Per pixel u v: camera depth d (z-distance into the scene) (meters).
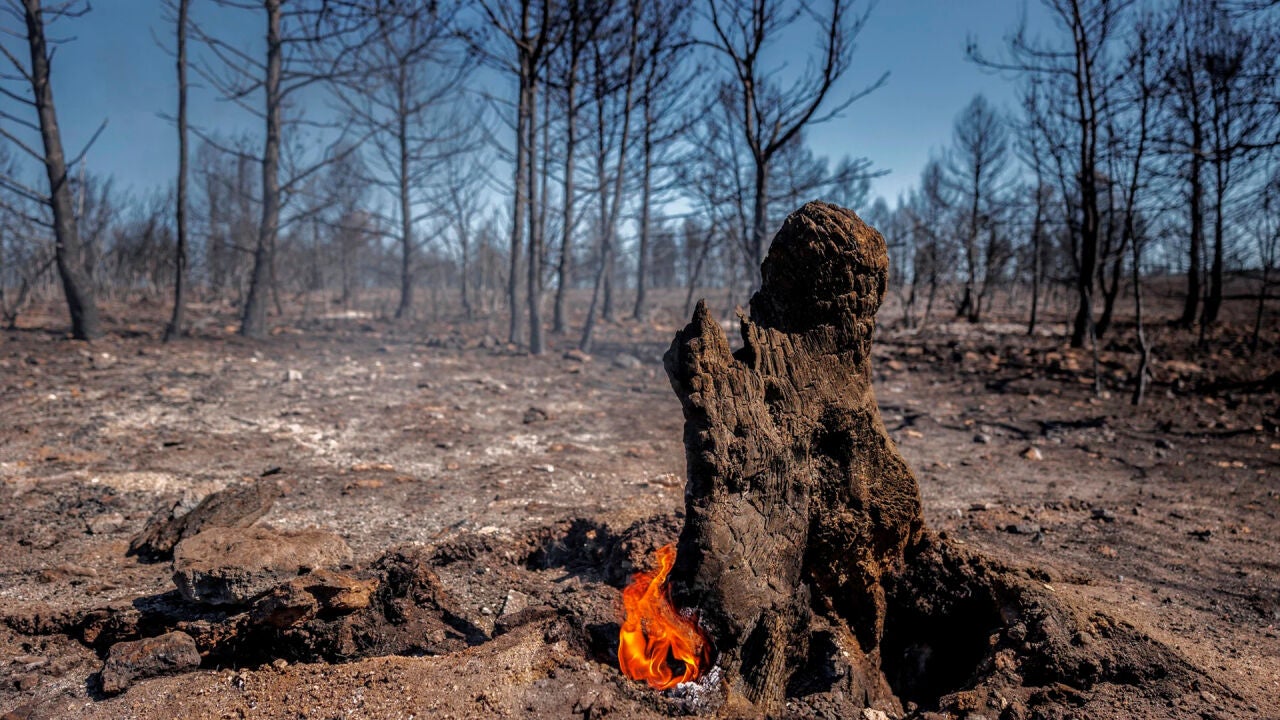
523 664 3.39
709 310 3.33
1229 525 6.39
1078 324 17.70
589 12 14.20
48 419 8.23
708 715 3.07
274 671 3.45
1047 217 20.92
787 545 3.54
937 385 13.55
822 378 3.60
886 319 24.41
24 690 3.40
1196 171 11.11
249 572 3.83
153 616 3.97
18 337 13.95
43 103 13.67
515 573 4.79
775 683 3.39
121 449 7.37
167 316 20.73
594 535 5.23
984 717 3.16
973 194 24.33
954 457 8.82
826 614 3.78
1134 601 4.65
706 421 3.23
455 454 7.99
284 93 15.63
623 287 37.59
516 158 15.81
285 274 26.92
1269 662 3.83
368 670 3.37
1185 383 13.32
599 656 3.53
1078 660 3.46
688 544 3.28
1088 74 13.69
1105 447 9.41
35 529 5.33
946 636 4.01
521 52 14.60
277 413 9.31
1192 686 3.37
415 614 3.96
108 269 25.62
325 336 17.03
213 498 5.11
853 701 3.50
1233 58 11.60
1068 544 5.83
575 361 14.87
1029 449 8.91
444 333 19.16
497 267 27.80
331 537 4.38
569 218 16.38
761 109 10.49
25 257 20.36
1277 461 8.71
